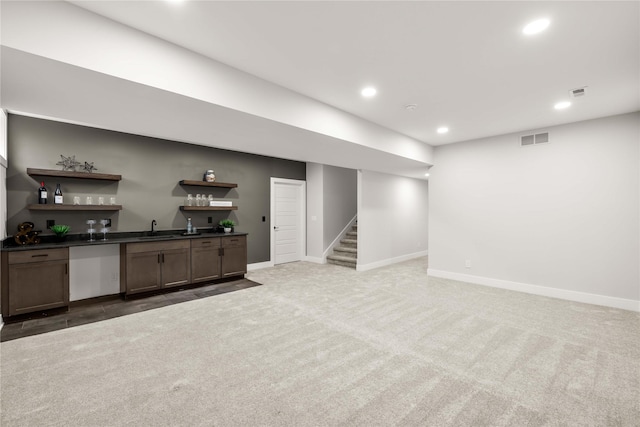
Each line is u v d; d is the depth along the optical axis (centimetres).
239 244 507
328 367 228
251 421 169
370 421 169
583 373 221
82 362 233
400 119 393
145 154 454
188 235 470
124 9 185
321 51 233
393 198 701
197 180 514
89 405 182
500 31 204
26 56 171
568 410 180
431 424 167
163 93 226
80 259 395
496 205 473
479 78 275
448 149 528
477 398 191
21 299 316
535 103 335
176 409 179
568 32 204
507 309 365
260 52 235
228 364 231
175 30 207
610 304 377
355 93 311
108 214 419
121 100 242
